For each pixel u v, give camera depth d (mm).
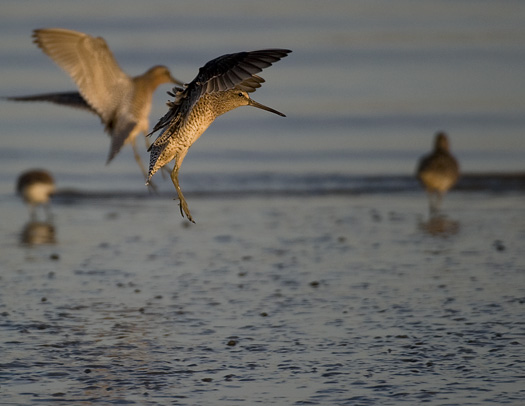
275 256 13133
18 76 28531
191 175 20156
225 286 11492
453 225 15281
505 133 23109
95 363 8633
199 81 7559
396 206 17219
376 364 8508
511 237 14211
